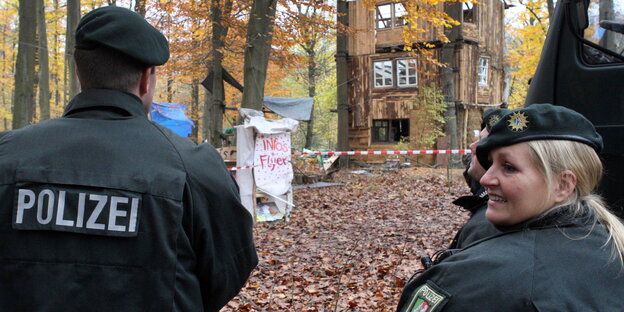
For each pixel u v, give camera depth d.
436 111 20.22
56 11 25.20
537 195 1.31
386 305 4.84
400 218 9.59
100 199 1.39
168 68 20.55
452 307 1.24
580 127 1.34
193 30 19.22
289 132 9.32
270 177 9.08
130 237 1.38
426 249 6.91
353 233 8.31
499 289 1.18
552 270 1.18
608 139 3.11
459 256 1.36
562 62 3.42
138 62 1.58
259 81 13.64
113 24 1.55
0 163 1.42
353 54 22.62
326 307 4.88
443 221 9.09
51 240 1.36
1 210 1.37
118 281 1.36
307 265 6.39
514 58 24.69
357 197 12.66
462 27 20.98
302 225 9.16
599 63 3.27
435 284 1.31
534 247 1.24
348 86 22.84
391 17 21.97
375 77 22.50
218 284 1.56
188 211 1.48
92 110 1.55
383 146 22.44
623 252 1.21
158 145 1.52
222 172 1.61
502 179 1.35
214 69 17.92
